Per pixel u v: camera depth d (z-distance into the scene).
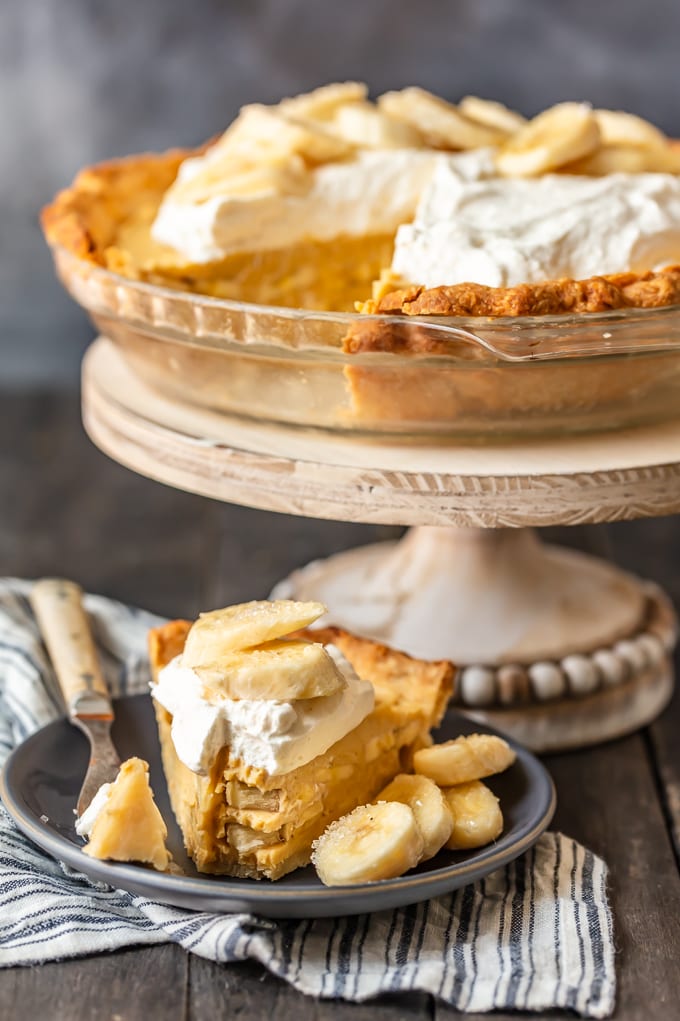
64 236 0.97
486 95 1.50
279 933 0.79
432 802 0.81
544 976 0.78
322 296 0.98
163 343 0.91
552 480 0.86
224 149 1.02
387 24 1.49
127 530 1.23
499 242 0.89
